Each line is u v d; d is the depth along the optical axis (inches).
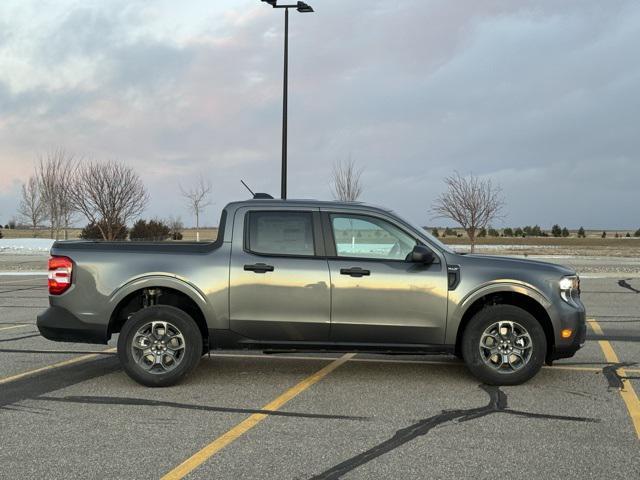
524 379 245.6
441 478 155.8
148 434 189.5
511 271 247.6
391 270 246.8
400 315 246.1
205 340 261.3
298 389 244.2
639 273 846.5
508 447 177.6
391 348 248.2
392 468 162.2
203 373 272.5
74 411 214.2
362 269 246.5
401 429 194.2
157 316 246.7
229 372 274.4
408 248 252.4
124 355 245.3
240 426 197.6
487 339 248.1
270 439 185.0
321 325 246.8
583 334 249.6
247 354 315.0
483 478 155.7
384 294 245.1
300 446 178.9
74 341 252.2
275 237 253.0
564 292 249.6
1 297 580.1
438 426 197.2
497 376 245.8
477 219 1364.4
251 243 252.7
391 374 270.2
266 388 246.1
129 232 1616.6
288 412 213.2
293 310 247.0
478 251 1424.7
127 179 1440.7
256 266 247.9
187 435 188.7
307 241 251.9
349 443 181.3
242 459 168.7
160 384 245.6
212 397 232.5
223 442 182.4
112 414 210.7
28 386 248.5
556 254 1338.6
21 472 159.5
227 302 247.8
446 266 248.5
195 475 157.6
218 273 248.5
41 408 217.8
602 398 229.9
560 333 245.9
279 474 158.6
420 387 247.3
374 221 253.3
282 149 814.5
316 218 253.4
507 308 246.2
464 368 282.4
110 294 248.4
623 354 312.7
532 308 258.1
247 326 248.2
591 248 1662.2
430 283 246.1
